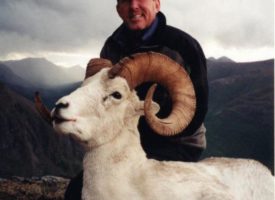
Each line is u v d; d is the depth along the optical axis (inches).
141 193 42.2
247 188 46.7
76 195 51.4
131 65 44.3
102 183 42.5
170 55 52.2
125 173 42.7
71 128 41.5
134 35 54.9
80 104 42.0
